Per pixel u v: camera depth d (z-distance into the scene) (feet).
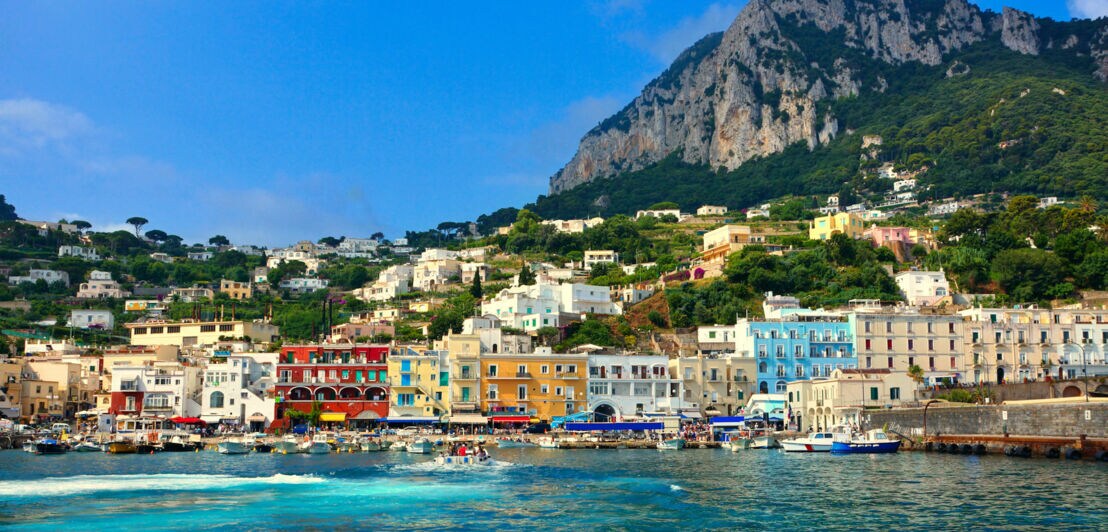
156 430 648.38
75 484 384.47
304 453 566.36
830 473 418.10
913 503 330.34
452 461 460.55
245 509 329.11
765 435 595.88
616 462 482.28
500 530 293.84
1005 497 337.52
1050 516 301.43
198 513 321.32
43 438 609.42
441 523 304.71
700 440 608.19
